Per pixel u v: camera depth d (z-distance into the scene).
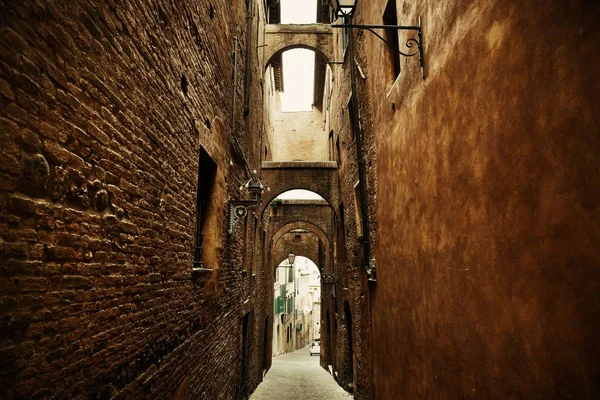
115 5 2.31
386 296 5.37
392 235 5.04
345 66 10.01
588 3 1.63
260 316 14.00
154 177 3.02
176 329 3.61
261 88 12.51
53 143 1.74
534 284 2.04
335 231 14.88
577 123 1.71
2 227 1.43
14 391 1.50
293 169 13.80
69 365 1.87
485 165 2.55
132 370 2.62
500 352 2.38
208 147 4.82
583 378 1.68
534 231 2.03
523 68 2.11
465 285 2.86
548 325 1.92
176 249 3.60
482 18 2.57
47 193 1.71
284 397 11.07
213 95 5.07
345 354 12.34
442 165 3.28
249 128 9.12
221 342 5.93
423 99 3.76
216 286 5.37
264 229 15.15
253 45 9.76
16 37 1.49
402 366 4.54
